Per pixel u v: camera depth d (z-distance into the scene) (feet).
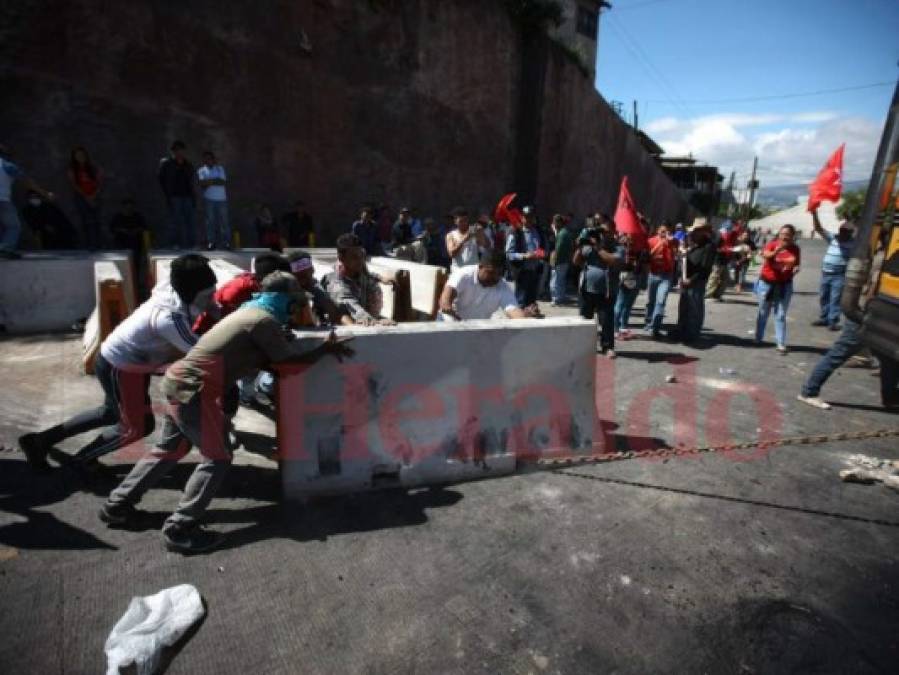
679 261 47.26
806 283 65.26
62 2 32.73
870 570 10.58
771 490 13.52
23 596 8.82
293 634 8.39
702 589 9.80
